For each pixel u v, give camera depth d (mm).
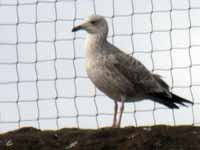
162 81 11172
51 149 9305
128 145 9156
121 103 10820
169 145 9148
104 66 10539
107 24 10781
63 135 9609
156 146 9125
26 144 9406
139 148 9094
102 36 10695
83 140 9406
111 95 10844
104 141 9297
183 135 9359
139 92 10883
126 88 10719
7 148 9328
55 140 9500
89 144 9289
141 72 10789
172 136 9305
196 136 9352
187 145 9156
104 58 10547
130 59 10758
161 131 9438
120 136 9391
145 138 9227
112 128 9609
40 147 9359
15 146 9359
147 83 10820
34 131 10062
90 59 10625
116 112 10867
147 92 10930
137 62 10828
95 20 10719
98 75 10609
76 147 9266
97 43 10641
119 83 10633
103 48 10641
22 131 10055
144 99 11062
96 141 9328
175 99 10969
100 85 10719
